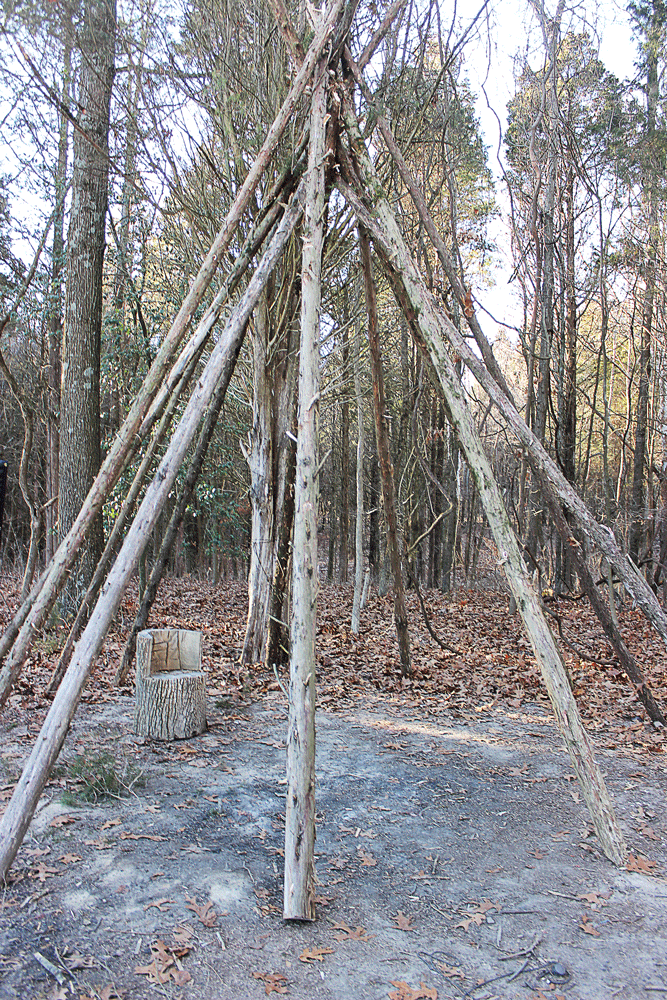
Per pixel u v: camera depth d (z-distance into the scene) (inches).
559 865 147.2
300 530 136.6
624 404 947.3
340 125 185.3
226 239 174.6
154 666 230.5
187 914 120.9
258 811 166.9
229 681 294.5
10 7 261.9
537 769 211.2
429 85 304.5
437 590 834.2
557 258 551.2
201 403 156.1
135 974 103.7
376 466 826.2
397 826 165.2
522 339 469.1
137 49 288.2
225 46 287.1
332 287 376.8
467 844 156.6
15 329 542.9
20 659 169.9
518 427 185.0
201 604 564.1
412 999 100.3
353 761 211.6
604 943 117.7
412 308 177.6
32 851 139.9
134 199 392.8
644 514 666.2
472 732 249.0
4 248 459.2
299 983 103.7
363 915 124.5
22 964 104.5
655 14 554.3
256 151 297.0
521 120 518.0
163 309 468.1
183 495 257.4
